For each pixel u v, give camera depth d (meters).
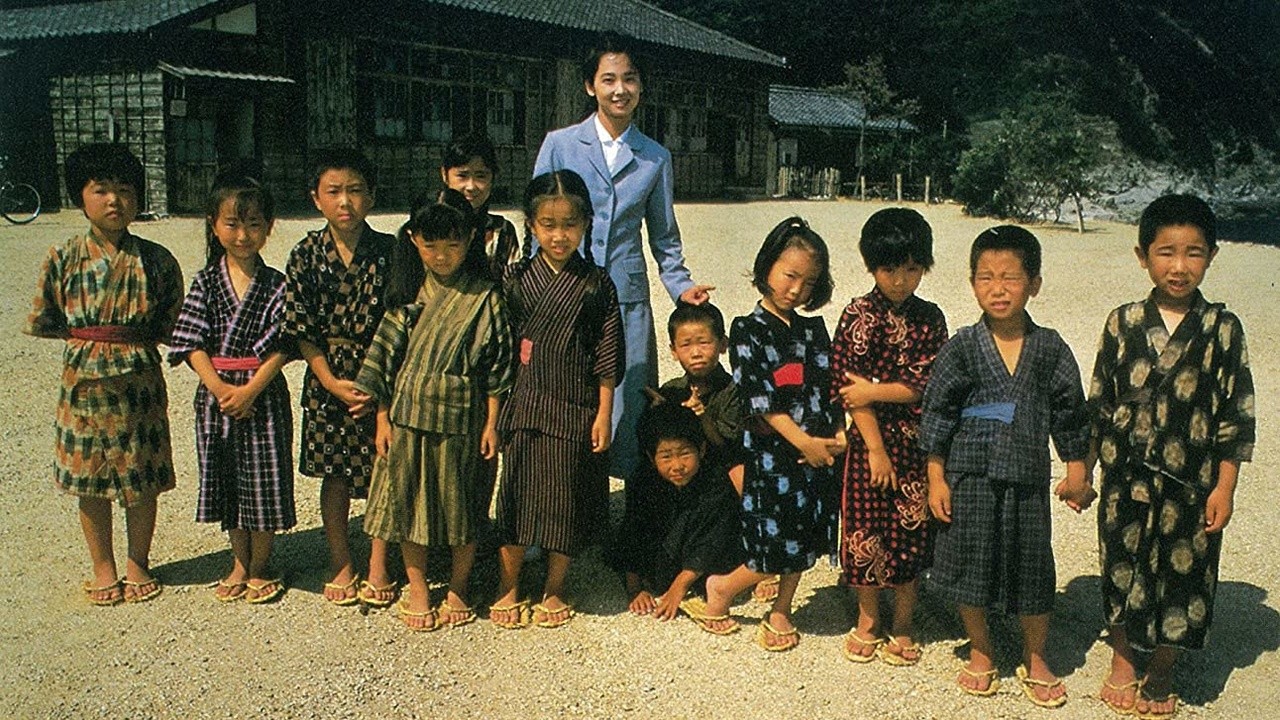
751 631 3.50
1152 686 3.03
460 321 3.38
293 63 17.70
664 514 3.65
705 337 3.54
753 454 3.32
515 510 3.42
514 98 21.98
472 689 3.05
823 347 3.43
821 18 39.28
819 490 3.35
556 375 3.44
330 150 3.57
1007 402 3.02
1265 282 11.90
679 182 26.14
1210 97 26.88
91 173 3.43
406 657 3.24
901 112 31.94
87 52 16.77
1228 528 4.45
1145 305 3.04
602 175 3.97
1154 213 2.96
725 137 28.11
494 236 3.99
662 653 3.31
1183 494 2.92
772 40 40.16
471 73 20.88
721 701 3.01
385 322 3.45
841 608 3.72
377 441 3.45
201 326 3.50
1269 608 3.73
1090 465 3.19
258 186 3.50
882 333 3.21
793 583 3.35
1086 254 14.40
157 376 3.60
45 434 5.43
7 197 16.05
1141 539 2.96
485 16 20.66
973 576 3.02
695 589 3.77
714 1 40.47
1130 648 3.06
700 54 25.75
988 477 3.01
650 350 4.13
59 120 17.20
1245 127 26.20
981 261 3.02
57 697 2.95
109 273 3.47
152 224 15.04
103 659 3.17
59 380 6.48
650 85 24.73
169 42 16.22
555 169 4.07
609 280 3.58
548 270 3.55
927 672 3.23
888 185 31.22
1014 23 32.94
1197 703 3.10
